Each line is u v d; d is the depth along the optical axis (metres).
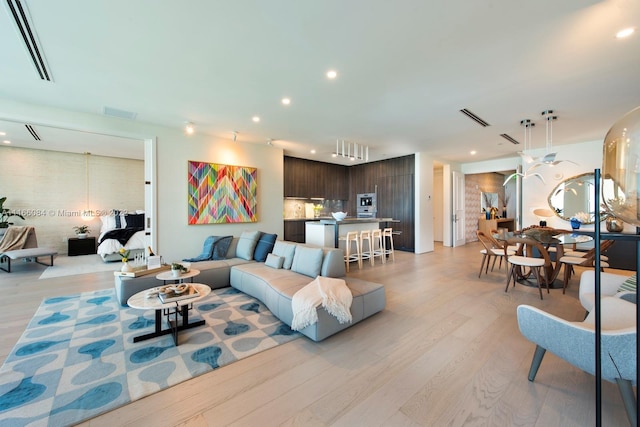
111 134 4.20
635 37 2.19
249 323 2.79
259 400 1.68
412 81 2.98
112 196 7.54
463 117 4.15
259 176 5.95
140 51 2.41
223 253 4.59
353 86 3.10
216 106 3.71
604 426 1.46
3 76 2.84
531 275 4.60
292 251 3.81
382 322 2.81
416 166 7.11
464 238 8.74
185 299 2.41
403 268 5.30
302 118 4.21
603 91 3.22
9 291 3.90
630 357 1.32
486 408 1.60
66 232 6.96
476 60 2.56
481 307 3.21
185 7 1.87
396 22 2.04
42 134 5.24
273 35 2.19
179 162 4.83
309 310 2.37
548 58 2.52
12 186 6.38
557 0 1.80
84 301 3.46
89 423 1.49
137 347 2.30
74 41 2.25
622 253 5.04
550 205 6.08
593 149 5.59
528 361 2.09
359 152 6.89
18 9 1.87
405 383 1.84
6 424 1.47
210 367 2.02
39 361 2.09
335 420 1.52
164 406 1.63
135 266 3.53
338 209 9.17
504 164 7.86
